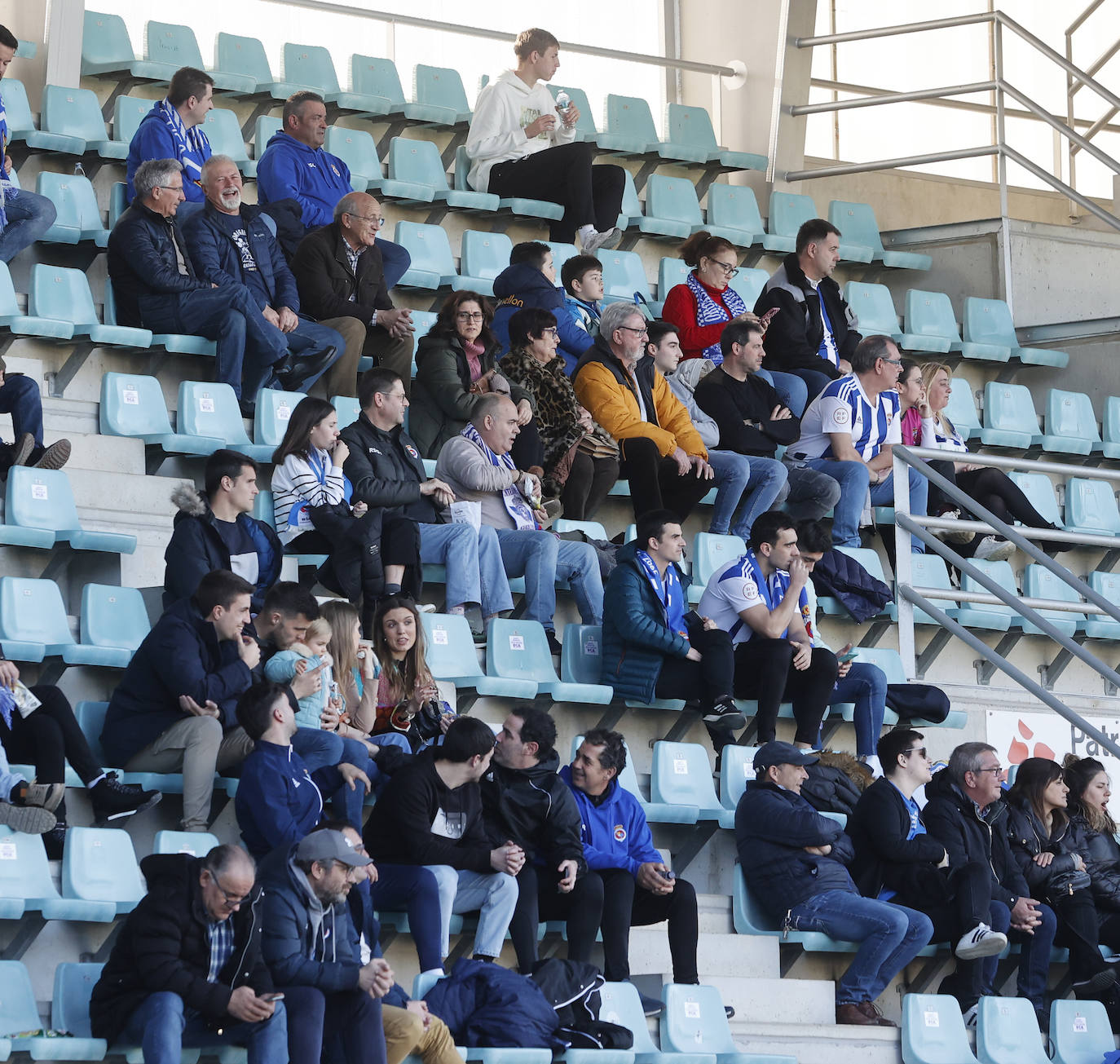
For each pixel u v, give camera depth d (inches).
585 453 1243.8
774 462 1314.0
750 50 1856.5
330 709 928.9
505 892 910.4
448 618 1081.4
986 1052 1055.0
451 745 910.4
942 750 1316.4
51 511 1031.0
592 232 1560.0
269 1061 768.3
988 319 1686.8
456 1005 871.1
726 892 1103.0
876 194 1900.8
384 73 1726.1
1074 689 1425.9
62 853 867.4
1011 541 1284.4
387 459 1112.2
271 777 860.6
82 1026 794.2
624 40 1898.4
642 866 981.2
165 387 1214.9
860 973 1045.8
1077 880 1156.5
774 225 1750.7
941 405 1461.6
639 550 1117.7
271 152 1379.2
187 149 1317.7
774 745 1071.6
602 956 1000.2
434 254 1482.5
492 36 1824.6
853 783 1129.4
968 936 1063.6
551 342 1258.6
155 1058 743.1
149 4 1665.8
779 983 1026.1
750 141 1854.1
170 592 971.3
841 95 1924.2
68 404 1155.3
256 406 1187.9
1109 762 1393.9
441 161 1664.6
